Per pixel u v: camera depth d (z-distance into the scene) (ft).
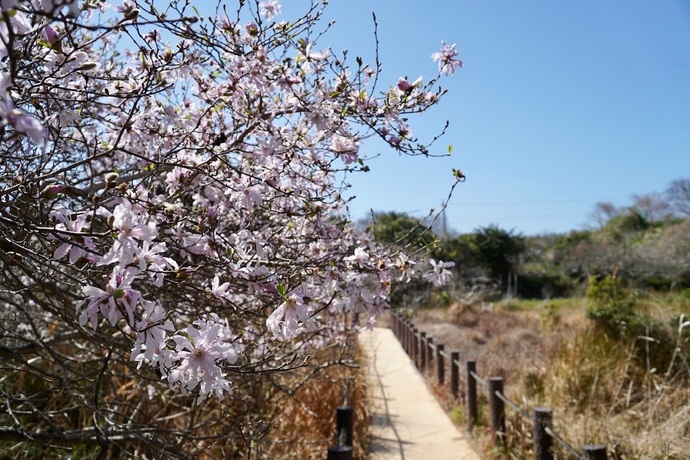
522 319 50.93
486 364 29.63
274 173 9.35
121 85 8.35
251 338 12.23
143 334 5.10
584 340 23.34
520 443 16.67
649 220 132.16
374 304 10.02
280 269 8.59
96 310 4.97
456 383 24.49
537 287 91.15
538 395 21.52
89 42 6.55
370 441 18.35
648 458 14.48
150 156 9.18
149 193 8.50
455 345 40.73
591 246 97.76
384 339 46.68
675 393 18.40
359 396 19.60
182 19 5.32
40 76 7.36
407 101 9.47
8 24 3.93
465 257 88.38
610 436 15.85
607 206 145.48
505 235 91.61
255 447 11.62
